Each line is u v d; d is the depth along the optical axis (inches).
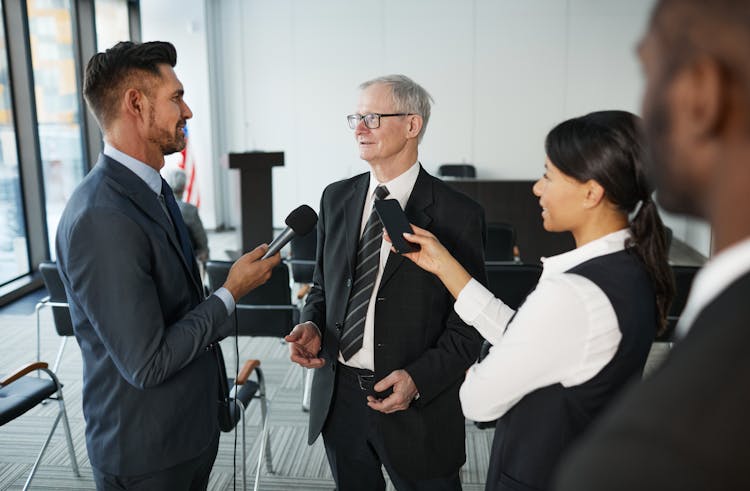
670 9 14.2
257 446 120.1
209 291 130.9
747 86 12.8
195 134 346.3
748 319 13.1
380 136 66.0
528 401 40.8
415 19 339.9
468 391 42.8
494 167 349.1
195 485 65.1
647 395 13.7
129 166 55.4
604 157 37.3
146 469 55.1
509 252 178.1
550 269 42.4
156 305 51.6
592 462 13.6
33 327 188.1
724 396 12.5
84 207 50.6
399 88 66.1
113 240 49.7
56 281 130.6
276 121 356.2
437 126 347.6
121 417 54.6
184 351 52.6
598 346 37.1
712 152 13.6
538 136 344.2
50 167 243.1
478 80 342.0
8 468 111.0
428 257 52.6
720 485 12.0
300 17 345.4
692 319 15.0
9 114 215.0
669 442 12.6
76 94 268.7
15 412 94.7
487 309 50.4
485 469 111.0
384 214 56.9
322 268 76.2
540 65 338.0
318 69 349.4
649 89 14.9
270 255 62.1
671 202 15.1
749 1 12.8
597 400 38.2
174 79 56.4
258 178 205.2
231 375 154.2
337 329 67.8
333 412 69.6
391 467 66.5
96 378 55.2
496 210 251.4
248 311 132.2
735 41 12.8
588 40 333.4
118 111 54.7
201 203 352.8
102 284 49.8
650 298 38.8
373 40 344.2
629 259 39.0
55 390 103.7
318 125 354.6
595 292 37.2
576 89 338.3
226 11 347.9
